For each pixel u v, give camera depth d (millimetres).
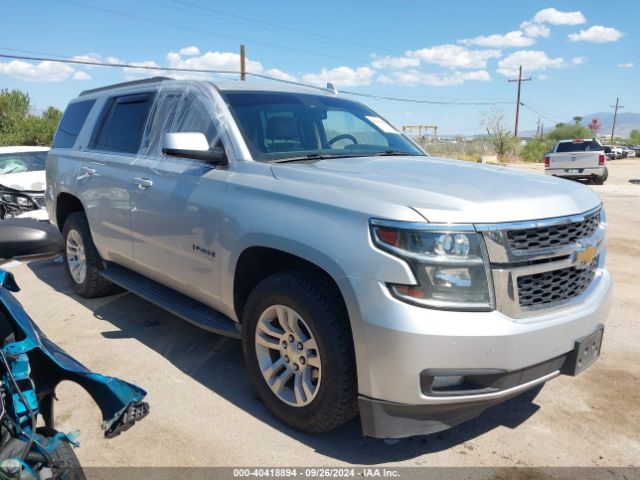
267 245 3287
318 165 3625
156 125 4598
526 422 3504
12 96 28688
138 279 4938
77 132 5836
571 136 59219
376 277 2764
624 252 8109
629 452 3186
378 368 2787
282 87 4598
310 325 3062
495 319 2750
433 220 2738
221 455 3127
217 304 3865
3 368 2035
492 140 38500
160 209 4227
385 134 4719
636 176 24281
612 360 4387
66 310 5477
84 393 3814
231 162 3770
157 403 3684
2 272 2361
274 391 3387
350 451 3170
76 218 5629
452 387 2809
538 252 2889
